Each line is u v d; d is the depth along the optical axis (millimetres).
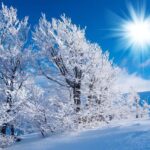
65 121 15133
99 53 18781
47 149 10812
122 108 21453
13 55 16531
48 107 15781
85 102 17219
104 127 14508
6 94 15055
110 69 19906
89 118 16516
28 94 15680
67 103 16625
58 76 17312
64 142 11641
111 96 19422
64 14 17828
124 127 12695
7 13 17188
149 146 7852
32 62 17078
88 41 18625
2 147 13820
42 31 17578
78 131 14508
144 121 14688
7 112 14250
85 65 17422
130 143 8719
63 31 17609
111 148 8547
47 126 15391
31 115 15344
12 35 17188
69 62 17312
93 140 10719
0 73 16391
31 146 12352
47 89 16844
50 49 17422
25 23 17500
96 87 18047
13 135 15258
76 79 16969
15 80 16359
